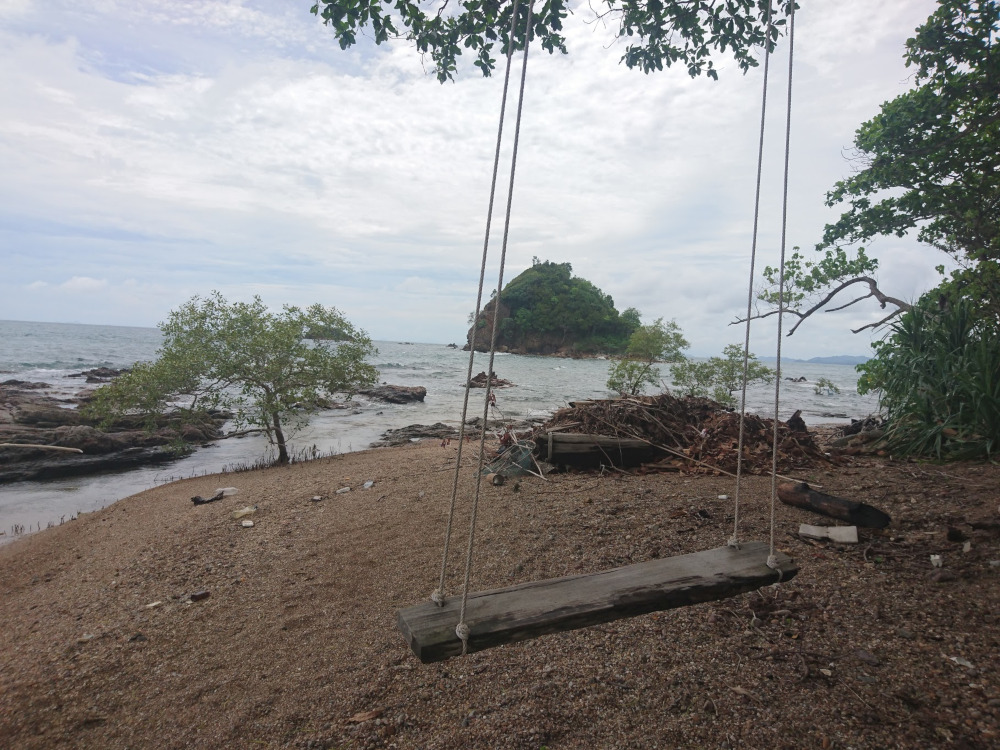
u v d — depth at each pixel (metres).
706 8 6.36
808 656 2.99
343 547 5.26
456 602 2.25
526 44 2.19
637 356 14.57
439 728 2.73
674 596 2.33
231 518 6.55
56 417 13.91
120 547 6.13
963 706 2.53
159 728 2.99
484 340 112.75
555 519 5.42
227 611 4.22
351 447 13.43
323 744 2.71
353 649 3.51
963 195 8.91
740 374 13.65
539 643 3.34
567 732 2.61
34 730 3.05
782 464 7.19
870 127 9.25
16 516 8.38
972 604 3.33
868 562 4.04
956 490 5.45
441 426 15.65
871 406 24.64
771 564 2.60
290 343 10.42
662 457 7.82
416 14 5.97
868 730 2.44
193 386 10.39
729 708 2.65
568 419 8.62
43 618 4.51
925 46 7.88
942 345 7.82
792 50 3.03
